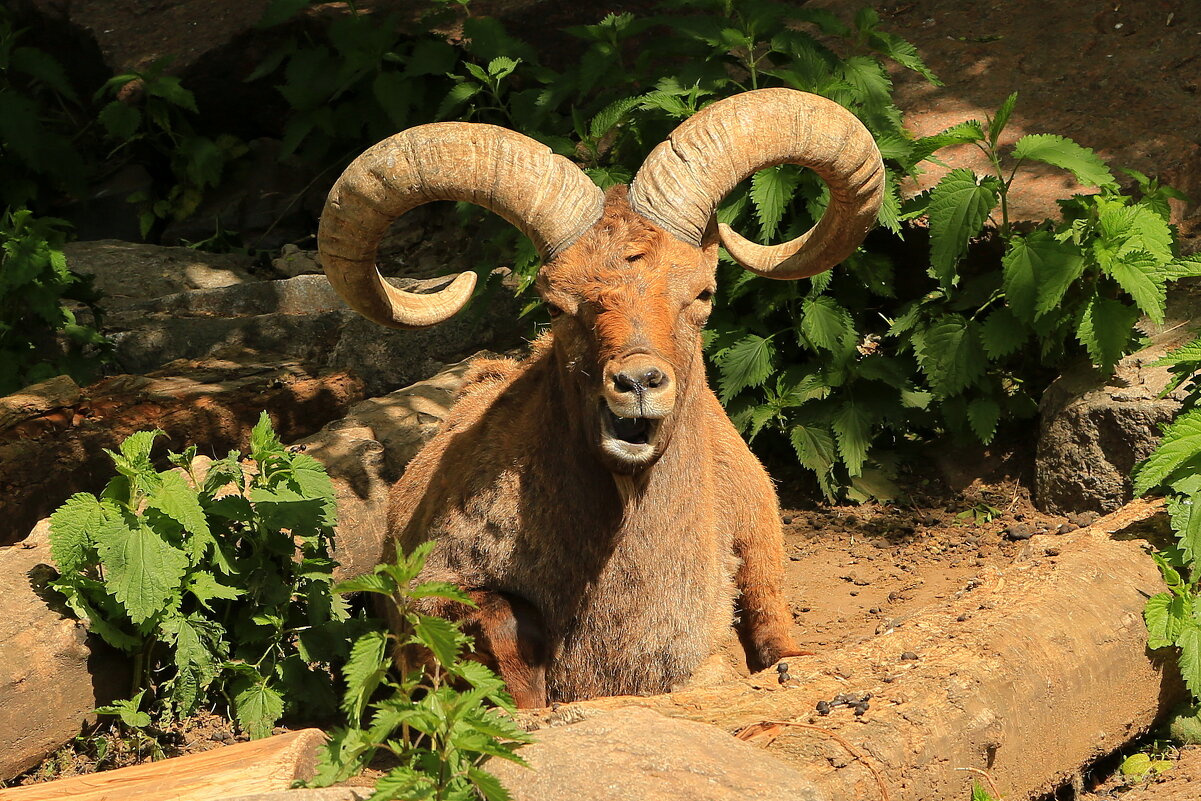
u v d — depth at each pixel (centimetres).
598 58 1470
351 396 1448
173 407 1357
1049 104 1582
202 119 2102
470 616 925
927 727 766
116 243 1927
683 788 626
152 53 2092
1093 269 1262
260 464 1002
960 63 1683
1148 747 934
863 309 1423
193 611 966
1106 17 1709
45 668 902
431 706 618
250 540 991
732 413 1374
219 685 968
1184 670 896
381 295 917
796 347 1402
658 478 908
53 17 2222
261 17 2039
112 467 1334
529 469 928
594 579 918
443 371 1412
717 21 1414
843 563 1242
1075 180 1432
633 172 1430
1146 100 1557
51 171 1994
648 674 942
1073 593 921
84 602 926
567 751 651
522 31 1945
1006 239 1345
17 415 1290
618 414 786
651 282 836
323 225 899
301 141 2005
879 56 1722
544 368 980
